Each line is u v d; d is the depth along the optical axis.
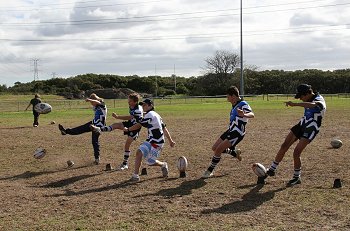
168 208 6.98
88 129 11.27
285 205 6.98
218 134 18.17
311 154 12.02
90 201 7.56
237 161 11.23
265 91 92.38
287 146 8.61
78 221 6.37
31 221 6.43
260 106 41.19
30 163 11.75
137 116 10.04
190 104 50.28
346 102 47.03
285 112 31.84
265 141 15.34
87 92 83.31
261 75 93.81
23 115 33.25
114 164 11.38
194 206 7.07
